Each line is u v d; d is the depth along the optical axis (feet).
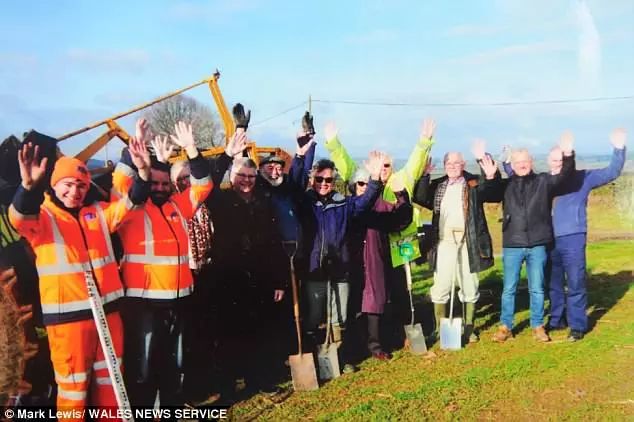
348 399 16.26
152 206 13.89
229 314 17.42
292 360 17.08
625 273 32.42
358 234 19.31
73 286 12.22
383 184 19.06
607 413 15.16
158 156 13.89
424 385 17.11
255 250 17.37
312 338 18.90
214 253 16.58
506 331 21.21
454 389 16.79
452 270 21.02
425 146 20.12
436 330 21.77
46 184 12.51
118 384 12.39
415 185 21.43
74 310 12.21
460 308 25.14
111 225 13.15
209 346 17.10
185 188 15.33
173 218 14.12
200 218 15.93
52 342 12.24
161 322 14.01
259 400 16.22
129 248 13.70
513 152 20.51
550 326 22.75
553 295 22.45
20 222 11.73
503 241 21.07
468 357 19.60
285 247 17.92
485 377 17.61
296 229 17.98
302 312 18.81
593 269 33.78
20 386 12.89
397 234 20.80
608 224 49.14
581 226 20.76
